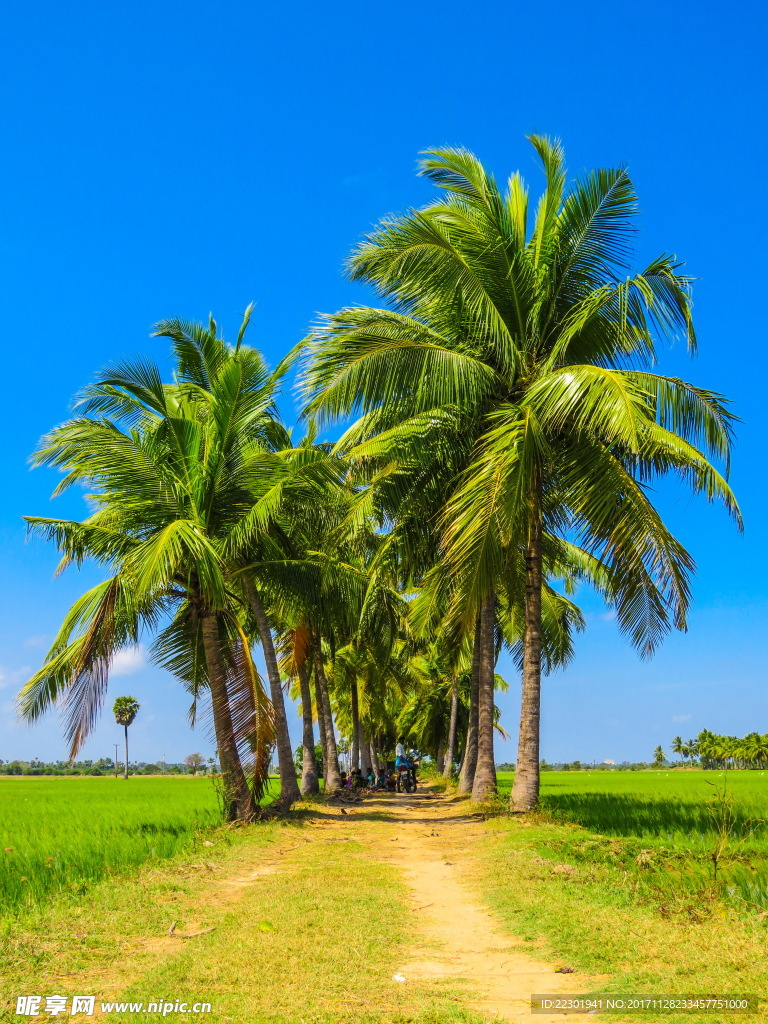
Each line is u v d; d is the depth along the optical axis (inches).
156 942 274.8
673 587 591.8
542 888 362.3
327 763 1244.5
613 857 451.8
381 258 650.2
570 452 662.5
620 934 273.0
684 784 1503.4
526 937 279.9
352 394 639.1
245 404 725.9
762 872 393.4
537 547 700.7
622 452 670.5
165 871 411.8
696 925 283.3
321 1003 211.0
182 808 914.1
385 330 674.8
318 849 528.7
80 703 643.5
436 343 697.0
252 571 796.6
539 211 705.6
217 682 701.3
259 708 692.7
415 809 969.5
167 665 812.0
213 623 713.0
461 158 684.1
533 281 685.9
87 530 696.4
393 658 1501.0
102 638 647.8
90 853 469.1
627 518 616.1
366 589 884.0
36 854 470.6
